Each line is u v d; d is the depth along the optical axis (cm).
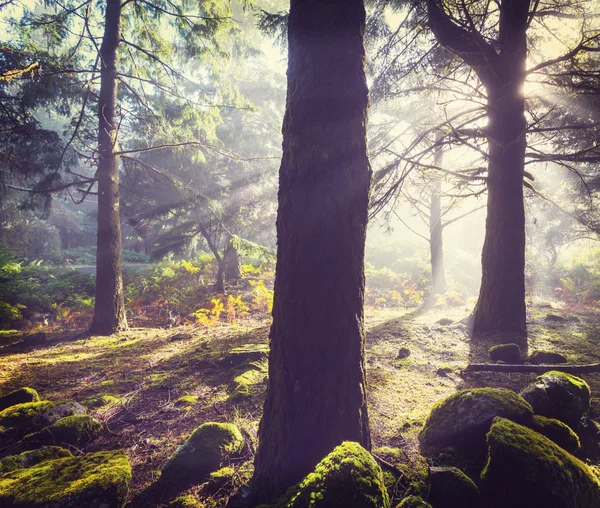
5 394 463
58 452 296
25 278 1341
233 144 1266
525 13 629
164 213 1119
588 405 326
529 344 585
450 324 760
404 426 328
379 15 769
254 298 1079
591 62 732
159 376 516
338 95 220
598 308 934
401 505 218
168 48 929
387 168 780
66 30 821
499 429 244
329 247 221
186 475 270
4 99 875
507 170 666
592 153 672
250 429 333
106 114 839
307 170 221
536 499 212
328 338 224
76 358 636
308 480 194
